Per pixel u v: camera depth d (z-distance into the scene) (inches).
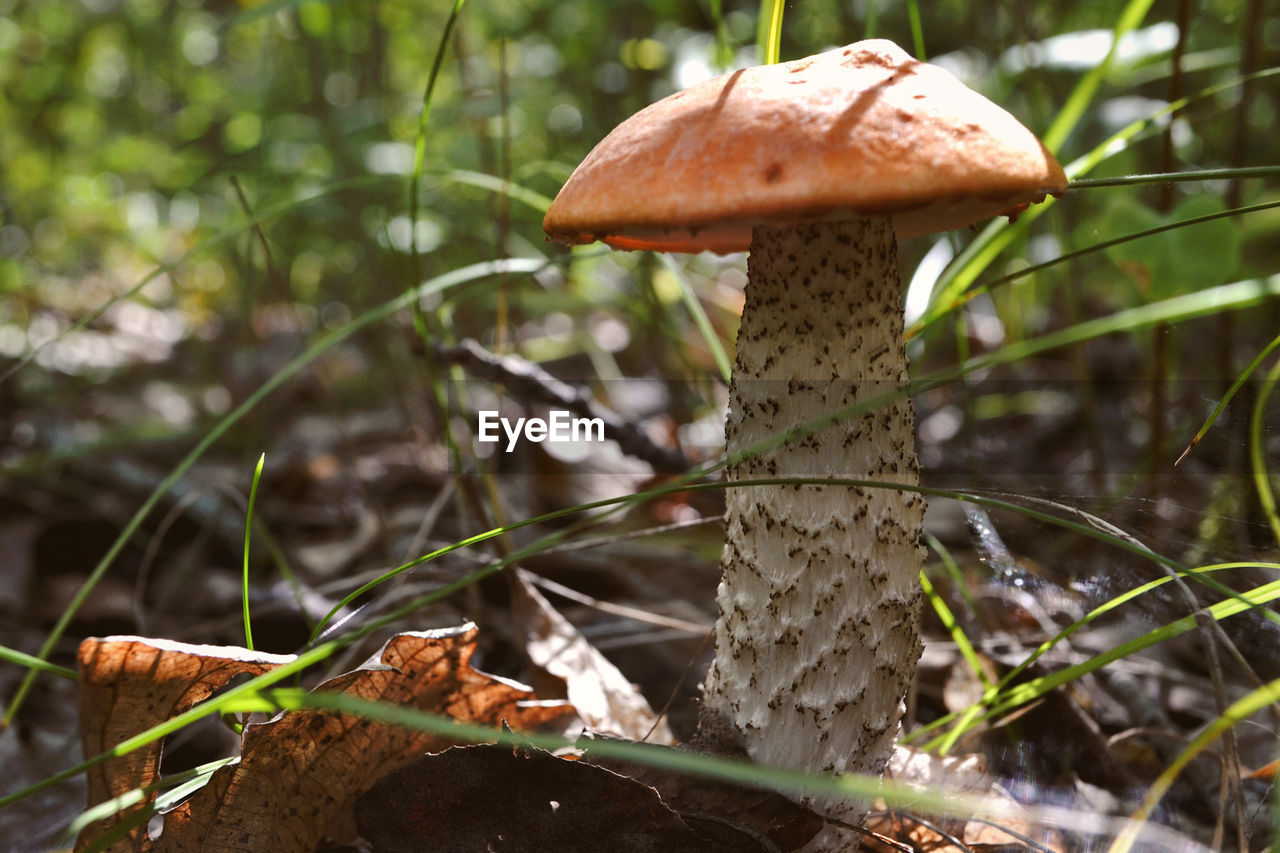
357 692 12.2
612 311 24.3
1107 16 20.6
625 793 11.8
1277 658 14.4
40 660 12.2
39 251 44.9
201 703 12.0
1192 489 17.0
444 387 23.6
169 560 19.7
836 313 12.1
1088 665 12.4
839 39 28.0
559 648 15.1
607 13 27.0
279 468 23.7
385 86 30.5
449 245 28.3
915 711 15.5
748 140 11.3
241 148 32.7
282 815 12.1
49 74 46.1
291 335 32.3
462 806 11.9
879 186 11.1
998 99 19.1
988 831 13.1
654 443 17.6
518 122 30.0
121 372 37.4
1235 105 17.9
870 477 12.2
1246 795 13.3
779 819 12.0
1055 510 16.0
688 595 17.6
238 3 26.5
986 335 27.6
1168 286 14.9
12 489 20.9
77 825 10.5
